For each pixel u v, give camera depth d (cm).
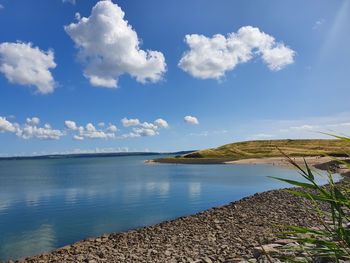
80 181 8231
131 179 8138
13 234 2811
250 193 5003
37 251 2259
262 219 2567
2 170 17450
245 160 14400
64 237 2672
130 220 3241
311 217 2347
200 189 5622
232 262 1218
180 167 13025
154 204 4194
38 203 4734
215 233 2253
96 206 4222
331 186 277
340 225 267
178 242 2086
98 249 2088
